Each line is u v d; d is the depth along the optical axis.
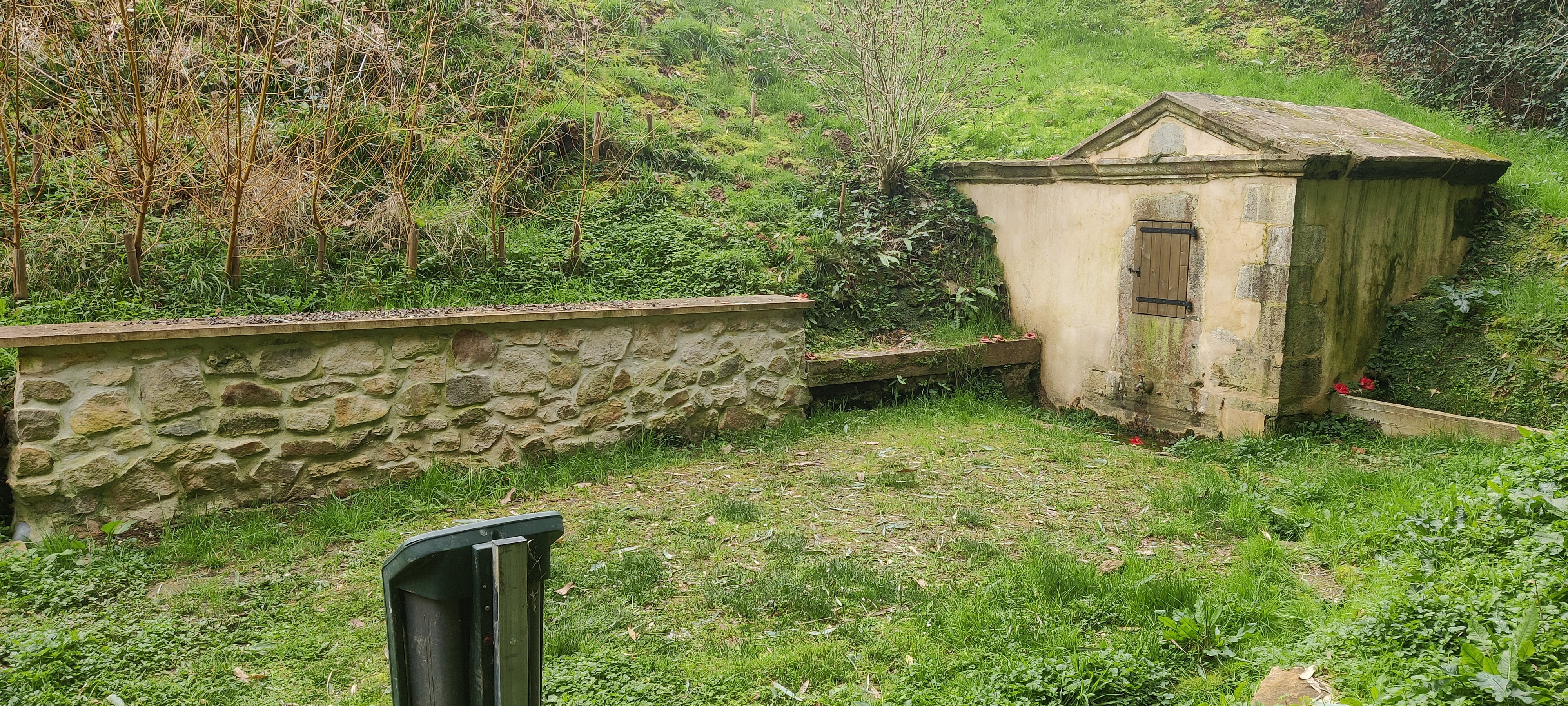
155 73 6.60
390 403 5.22
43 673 3.01
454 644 1.86
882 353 7.35
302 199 6.77
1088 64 11.95
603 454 5.92
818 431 6.64
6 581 3.77
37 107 6.79
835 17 9.47
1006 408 7.52
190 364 4.63
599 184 8.39
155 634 3.41
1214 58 12.10
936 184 9.12
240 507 4.81
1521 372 6.51
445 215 7.14
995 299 8.45
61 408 4.32
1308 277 6.48
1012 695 2.95
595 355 5.89
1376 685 2.80
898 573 4.11
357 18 8.08
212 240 6.48
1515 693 2.50
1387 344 7.18
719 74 10.62
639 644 3.43
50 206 6.31
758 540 4.52
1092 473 5.79
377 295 6.45
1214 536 4.62
